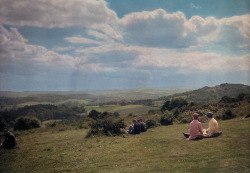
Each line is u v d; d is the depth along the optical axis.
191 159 8.16
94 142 15.06
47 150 13.23
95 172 8.01
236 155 7.85
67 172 8.45
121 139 15.43
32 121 31.81
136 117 33.56
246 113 20.98
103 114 34.38
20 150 13.51
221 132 11.60
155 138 13.88
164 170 7.26
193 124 11.75
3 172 9.09
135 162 8.80
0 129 29.61
